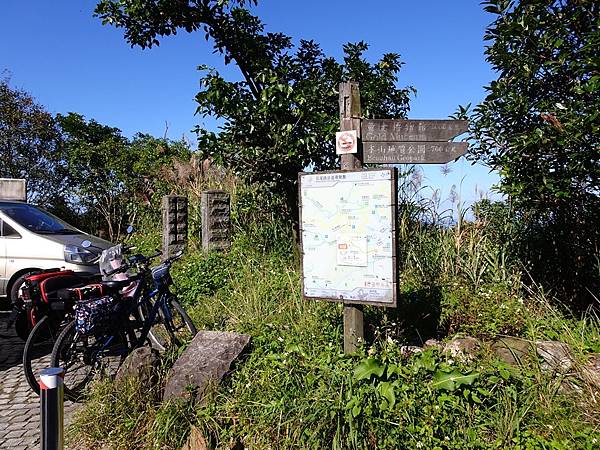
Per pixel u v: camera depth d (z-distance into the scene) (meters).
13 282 6.72
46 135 15.30
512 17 4.05
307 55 7.58
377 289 3.49
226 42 7.47
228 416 3.24
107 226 14.98
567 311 4.77
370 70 6.95
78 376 4.13
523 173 3.95
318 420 2.96
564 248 5.12
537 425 2.95
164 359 3.92
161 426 3.20
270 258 6.93
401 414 2.95
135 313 4.47
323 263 3.71
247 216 8.73
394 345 3.77
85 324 3.92
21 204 7.57
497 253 5.41
